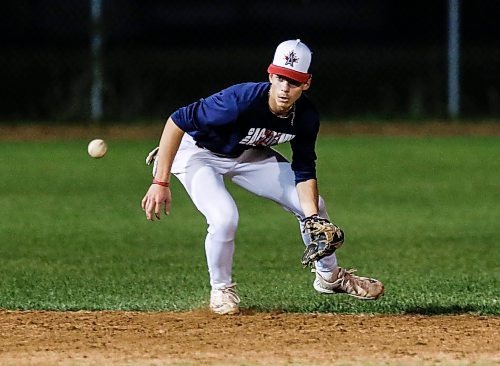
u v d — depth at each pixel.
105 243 30.45
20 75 61.00
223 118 18.44
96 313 20.19
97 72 59.97
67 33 67.25
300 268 26.59
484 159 50.75
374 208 37.38
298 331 18.31
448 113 63.19
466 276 25.45
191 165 19.47
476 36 69.12
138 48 63.72
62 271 26.12
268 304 21.39
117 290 23.47
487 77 63.56
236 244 30.33
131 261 27.58
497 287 23.80
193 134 18.97
